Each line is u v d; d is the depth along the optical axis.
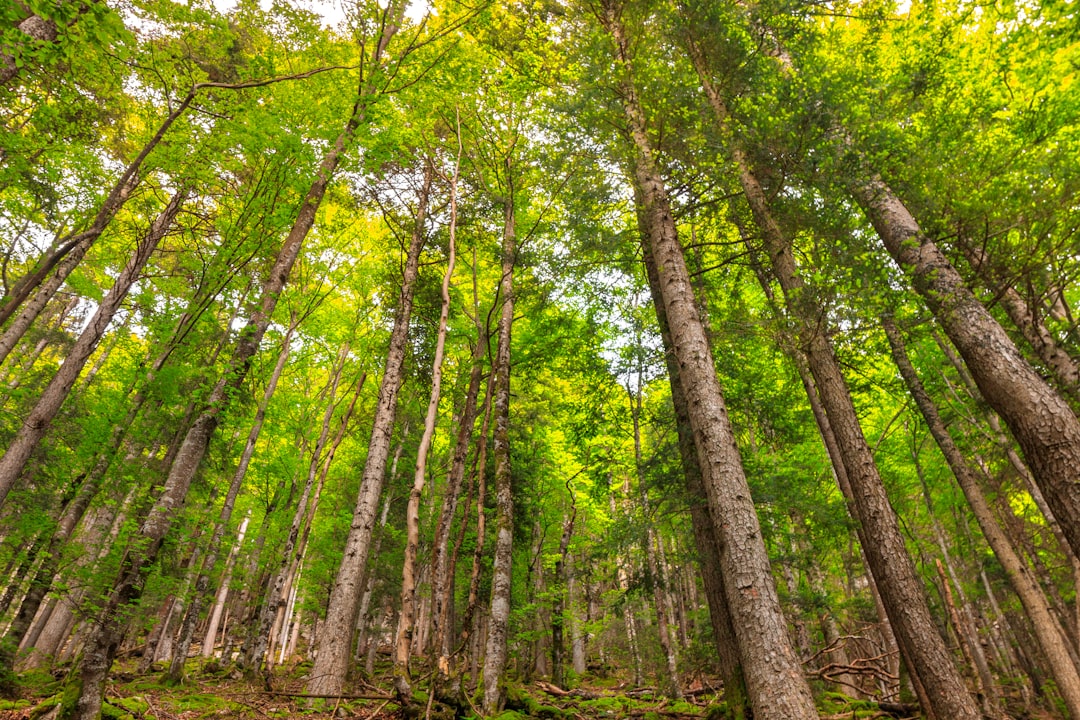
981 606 20.41
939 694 6.22
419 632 19.61
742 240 9.34
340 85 10.78
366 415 19.64
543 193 13.58
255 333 8.54
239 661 15.39
